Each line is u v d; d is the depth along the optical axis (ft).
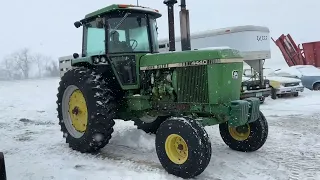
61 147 18.56
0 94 49.93
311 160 15.28
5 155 17.08
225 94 14.19
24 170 14.53
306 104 33.83
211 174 13.67
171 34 20.31
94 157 16.47
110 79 18.08
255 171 13.93
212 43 35.01
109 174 13.84
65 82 18.53
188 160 13.01
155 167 14.71
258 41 33.91
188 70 14.92
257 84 33.81
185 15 18.53
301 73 45.34
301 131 21.26
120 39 17.43
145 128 20.16
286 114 28.43
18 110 33.81
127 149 17.84
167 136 13.82
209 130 21.67
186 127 13.15
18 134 22.24
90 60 17.78
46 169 14.62
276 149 17.15
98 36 18.04
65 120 18.80
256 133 16.22
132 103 17.44
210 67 14.15
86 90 16.78
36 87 62.80
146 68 16.57
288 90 38.32
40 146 18.88
